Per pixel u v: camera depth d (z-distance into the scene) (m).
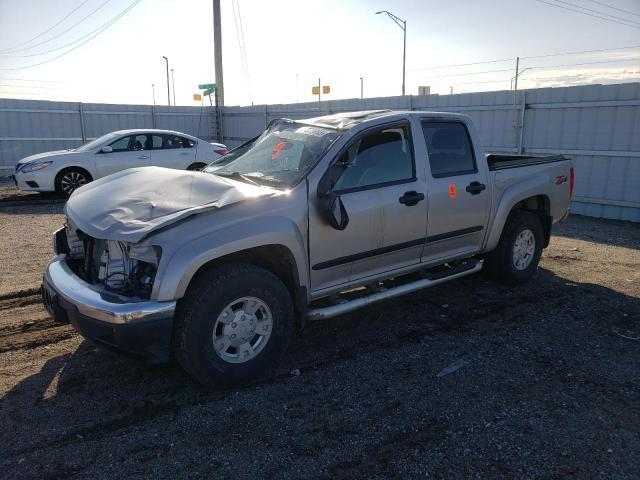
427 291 5.86
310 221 3.99
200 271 3.64
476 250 5.42
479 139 5.34
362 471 2.88
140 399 3.62
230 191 3.78
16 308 5.25
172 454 3.02
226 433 3.23
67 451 3.04
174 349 3.60
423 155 4.76
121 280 3.59
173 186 3.96
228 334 3.66
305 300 4.08
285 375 3.98
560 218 6.47
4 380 3.85
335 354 4.33
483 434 3.22
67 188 12.20
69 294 3.52
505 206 5.50
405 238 4.62
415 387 3.79
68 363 4.12
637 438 3.19
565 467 2.92
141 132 12.83
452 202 4.94
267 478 2.83
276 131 4.90
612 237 8.73
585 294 5.78
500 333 4.75
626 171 10.17
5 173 17.47
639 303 5.52
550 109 11.16
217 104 21.53
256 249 3.85
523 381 3.88
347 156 4.25
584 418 3.40
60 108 18.09
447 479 2.82
